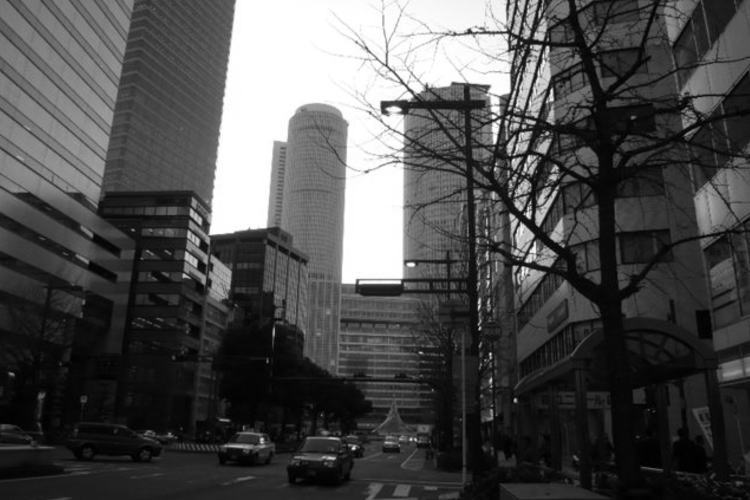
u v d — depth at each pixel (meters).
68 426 52.09
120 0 76.12
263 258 154.75
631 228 25.30
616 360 7.19
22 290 49.06
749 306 16.59
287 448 56.53
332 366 166.00
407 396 172.12
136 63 154.50
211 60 185.62
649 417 20.48
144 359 76.50
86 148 69.62
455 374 15.15
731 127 16.38
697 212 19.66
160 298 93.62
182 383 90.81
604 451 19.50
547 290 34.91
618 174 7.65
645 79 23.86
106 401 71.31
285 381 60.41
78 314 56.88
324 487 21.41
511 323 48.75
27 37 57.88
